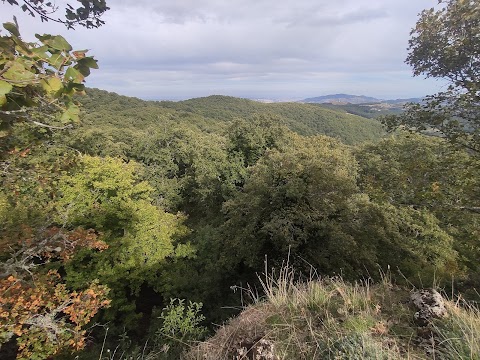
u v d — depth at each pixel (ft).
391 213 44.52
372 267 35.81
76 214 36.78
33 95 5.11
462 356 5.70
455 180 24.98
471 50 19.97
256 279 38.73
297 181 38.09
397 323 7.58
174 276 39.83
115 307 35.68
